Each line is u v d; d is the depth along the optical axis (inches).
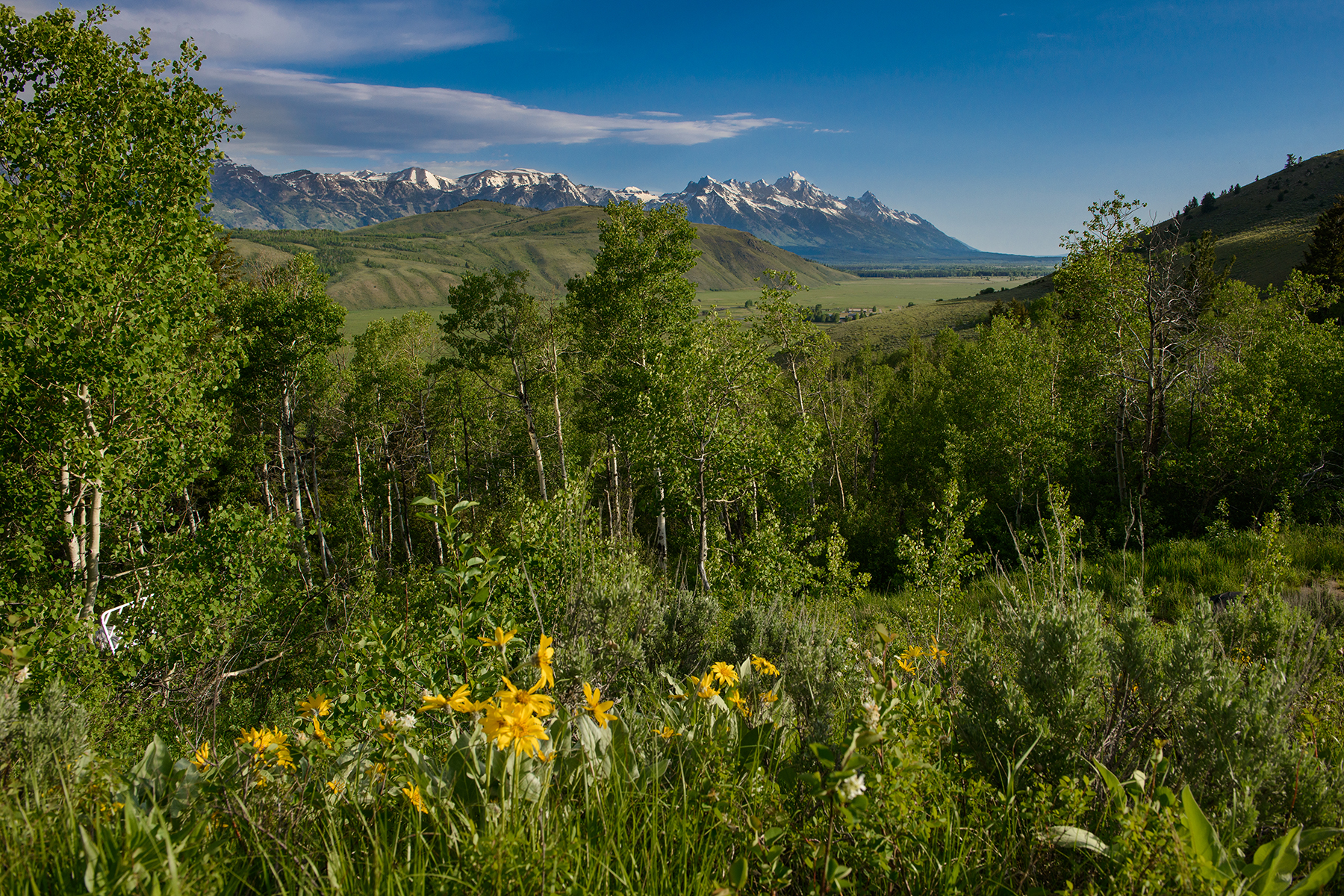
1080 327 808.3
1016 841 68.8
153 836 63.9
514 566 202.8
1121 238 723.4
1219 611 160.1
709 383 632.4
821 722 90.5
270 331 906.7
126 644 395.5
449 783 74.9
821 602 313.6
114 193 451.5
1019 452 798.5
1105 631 100.4
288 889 61.2
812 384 1155.3
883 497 1111.6
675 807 70.1
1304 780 77.5
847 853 62.9
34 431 416.2
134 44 467.5
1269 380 636.1
